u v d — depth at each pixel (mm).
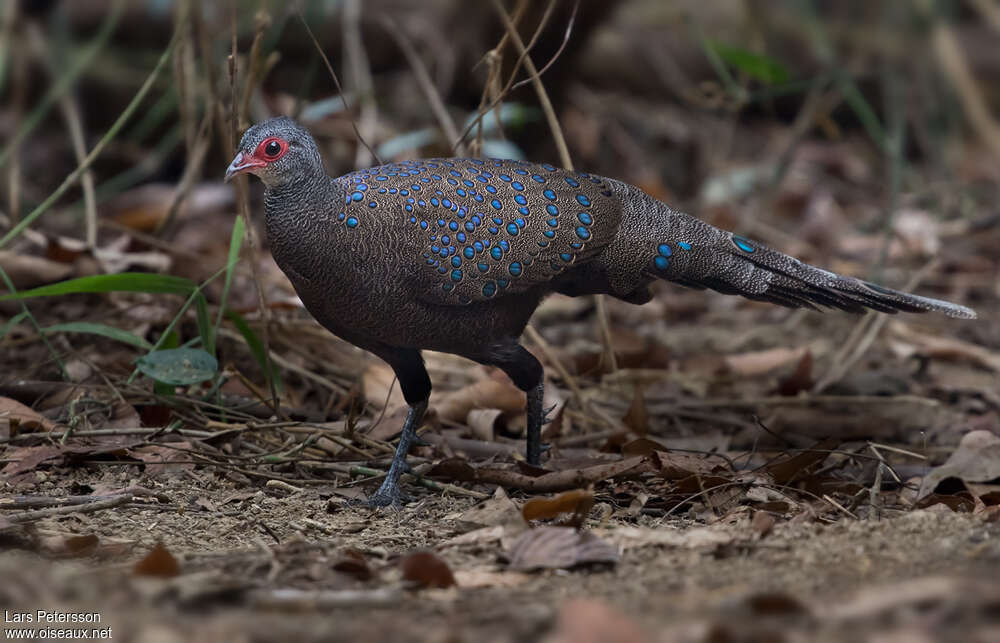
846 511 7777
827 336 13125
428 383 8672
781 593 5316
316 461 8883
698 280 8758
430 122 16578
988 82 22203
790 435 10289
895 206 14078
